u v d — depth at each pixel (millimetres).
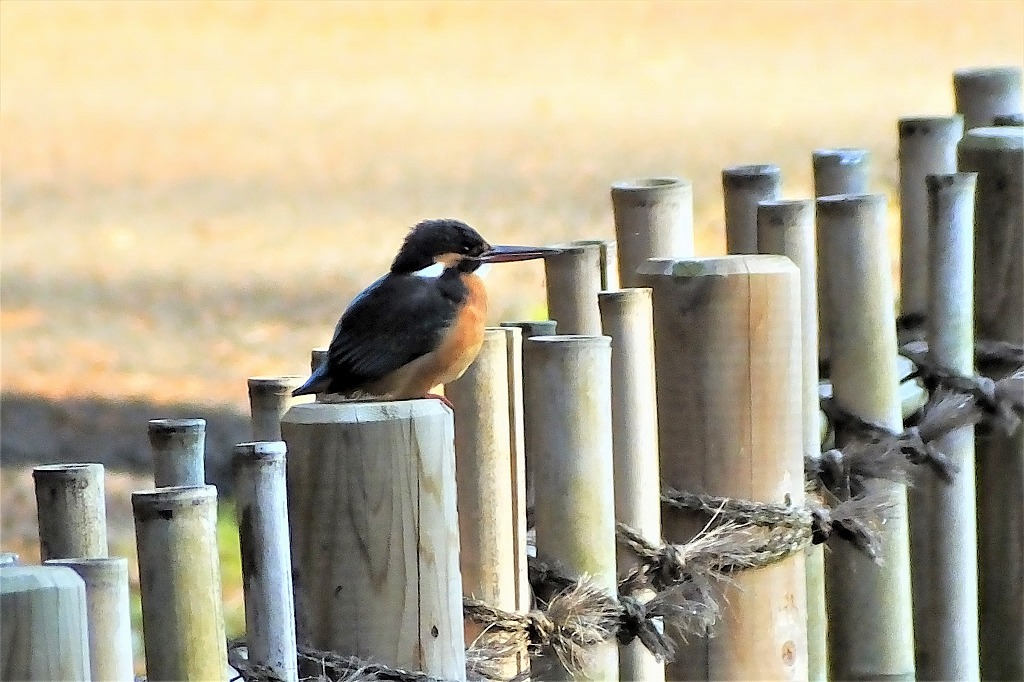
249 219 33469
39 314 27844
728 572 6691
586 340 6328
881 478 7711
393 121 42781
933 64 42094
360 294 8383
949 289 8203
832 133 35938
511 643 6422
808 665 7520
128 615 5051
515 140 39281
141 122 43656
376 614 5082
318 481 5059
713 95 42219
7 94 46469
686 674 6914
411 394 8273
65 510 5848
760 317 6570
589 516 6398
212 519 4910
